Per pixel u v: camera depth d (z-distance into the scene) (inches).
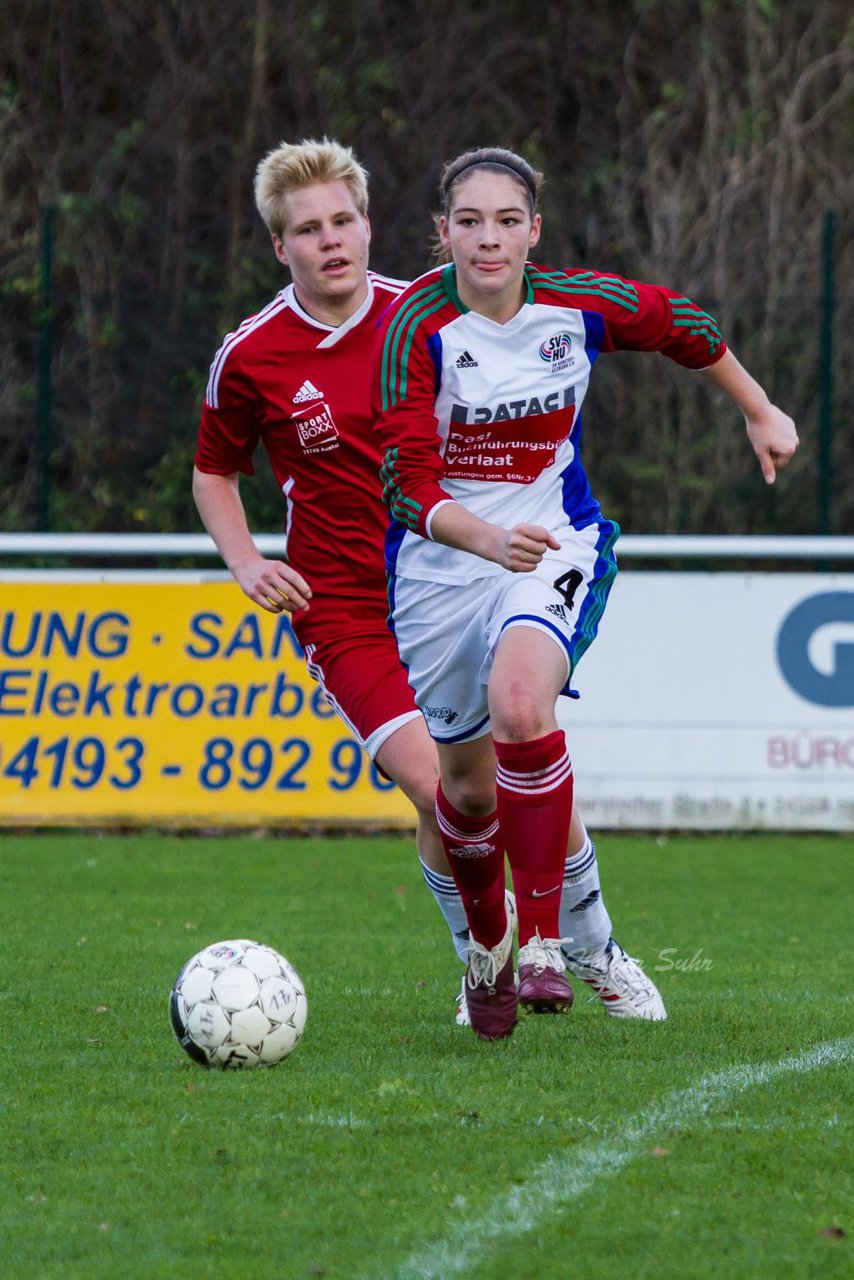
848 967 850.1
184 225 2315.5
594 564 601.0
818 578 1434.5
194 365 1892.2
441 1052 613.9
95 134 2418.8
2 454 1931.6
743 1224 407.5
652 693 1428.4
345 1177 449.1
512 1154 467.8
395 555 609.0
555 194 2327.8
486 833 609.9
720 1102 526.3
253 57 2429.9
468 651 594.6
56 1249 398.0
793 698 1432.1
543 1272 376.8
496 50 2516.0
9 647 1419.8
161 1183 446.9
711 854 1346.0
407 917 1024.9
